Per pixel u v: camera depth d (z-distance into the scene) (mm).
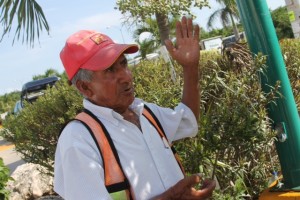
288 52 4824
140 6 6438
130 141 1968
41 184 6363
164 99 3668
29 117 5293
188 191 1960
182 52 2355
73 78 2045
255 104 3215
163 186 1994
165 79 4500
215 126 3219
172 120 2285
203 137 3232
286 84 3219
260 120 3119
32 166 6652
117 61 2004
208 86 3354
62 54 2062
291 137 3197
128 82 2025
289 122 3199
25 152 5539
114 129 1959
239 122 3146
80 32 2059
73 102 4953
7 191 5586
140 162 1951
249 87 3318
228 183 3457
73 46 1999
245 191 3574
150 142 2035
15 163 10719
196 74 2393
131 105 2143
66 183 1849
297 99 4457
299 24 6980
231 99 3279
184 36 2379
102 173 1850
